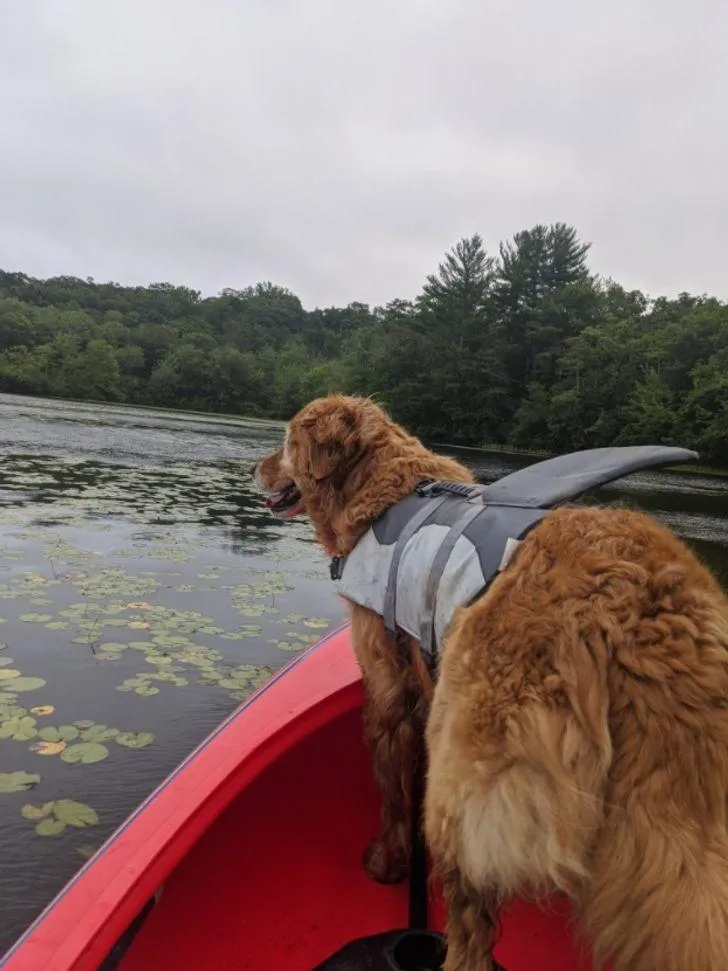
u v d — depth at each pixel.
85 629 2.56
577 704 0.74
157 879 0.88
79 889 0.83
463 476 1.25
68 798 1.61
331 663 1.48
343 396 1.35
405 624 1.04
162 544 3.96
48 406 24.88
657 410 20.86
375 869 1.23
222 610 2.88
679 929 0.68
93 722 1.93
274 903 1.17
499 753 0.77
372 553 1.14
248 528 4.66
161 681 2.19
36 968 0.72
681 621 0.74
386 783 1.21
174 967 1.04
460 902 0.85
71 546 3.74
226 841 1.22
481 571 0.92
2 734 1.84
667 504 9.31
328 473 1.26
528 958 1.12
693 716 0.71
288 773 1.34
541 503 0.96
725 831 0.70
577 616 0.77
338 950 1.10
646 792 0.71
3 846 1.45
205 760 1.11
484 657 0.81
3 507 4.66
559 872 0.74
